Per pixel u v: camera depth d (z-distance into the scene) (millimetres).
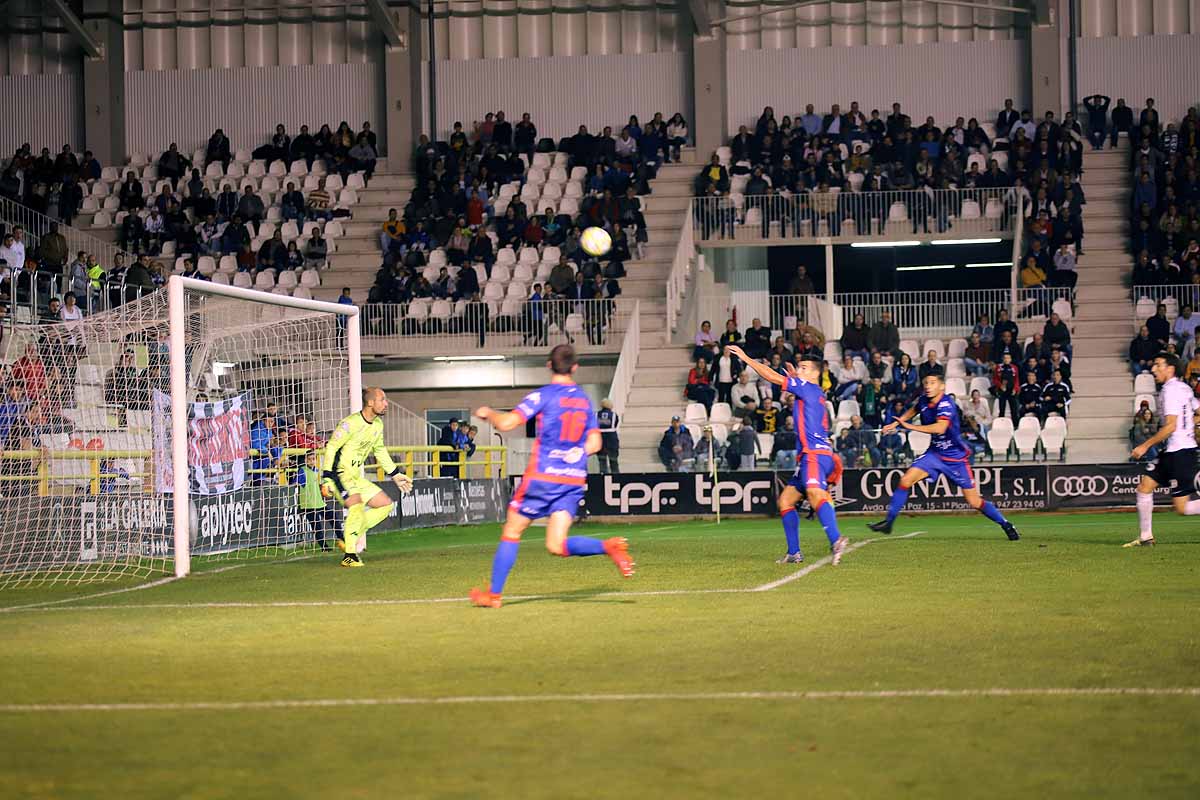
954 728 10156
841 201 57812
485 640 14852
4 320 39625
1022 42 63250
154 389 29203
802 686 11844
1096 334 53375
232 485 28984
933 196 57156
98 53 66062
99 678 12742
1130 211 57844
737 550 27828
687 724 10383
